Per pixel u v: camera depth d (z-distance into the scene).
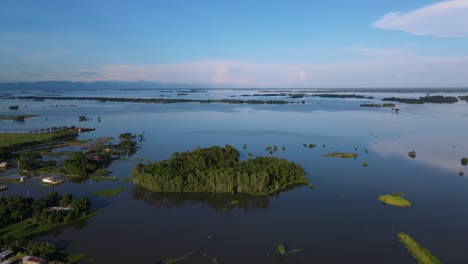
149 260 72.81
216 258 73.62
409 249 76.94
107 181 123.19
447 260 73.00
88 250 76.50
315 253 75.69
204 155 135.25
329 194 110.38
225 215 95.50
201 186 112.44
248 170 117.88
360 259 73.50
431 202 103.62
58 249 76.69
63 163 136.25
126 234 84.06
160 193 111.69
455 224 89.12
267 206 101.31
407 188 115.69
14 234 82.81
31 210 92.56
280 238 82.25
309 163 146.75
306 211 97.62
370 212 96.56
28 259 69.38
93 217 93.62
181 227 88.06
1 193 110.31
